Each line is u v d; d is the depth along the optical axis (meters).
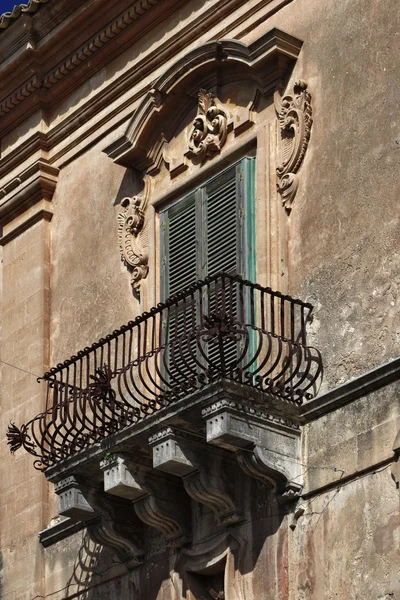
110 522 21.77
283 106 21.64
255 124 22.05
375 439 19.42
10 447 24.02
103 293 23.75
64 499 21.77
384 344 19.72
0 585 23.88
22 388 24.55
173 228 22.73
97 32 24.59
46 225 25.09
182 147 22.94
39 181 25.11
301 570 19.75
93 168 24.59
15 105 25.78
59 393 23.59
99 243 24.09
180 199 22.77
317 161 21.11
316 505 19.84
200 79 22.72
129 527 21.88
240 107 22.31
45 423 22.36
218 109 22.45
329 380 20.17
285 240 21.19
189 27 23.45
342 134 20.89
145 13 24.02
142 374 22.45
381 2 20.92
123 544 21.83
